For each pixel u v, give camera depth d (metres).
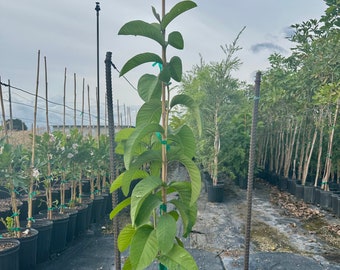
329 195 7.00
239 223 6.07
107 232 5.57
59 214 4.84
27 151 4.57
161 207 1.79
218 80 7.95
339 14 6.05
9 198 5.57
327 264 4.16
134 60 1.73
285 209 7.13
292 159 10.05
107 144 6.31
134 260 1.63
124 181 1.78
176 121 8.02
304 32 7.35
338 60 6.54
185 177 11.76
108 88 2.72
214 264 4.10
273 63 9.16
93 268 4.00
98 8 7.09
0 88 4.16
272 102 9.15
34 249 3.83
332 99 6.47
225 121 8.36
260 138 10.56
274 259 4.27
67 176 5.37
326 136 8.48
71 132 5.87
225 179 10.98
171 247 1.58
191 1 1.58
